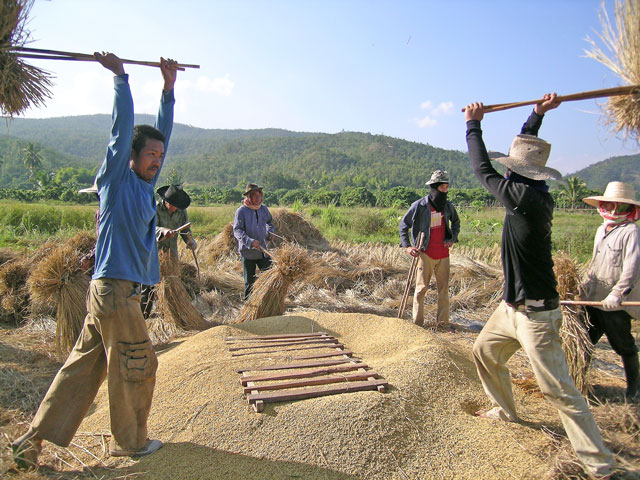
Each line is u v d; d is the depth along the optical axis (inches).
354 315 205.2
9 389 149.8
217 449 108.4
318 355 157.6
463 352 174.2
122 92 102.0
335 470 103.3
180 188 225.6
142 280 104.9
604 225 151.0
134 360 102.0
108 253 100.7
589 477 103.0
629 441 119.0
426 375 140.9
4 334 214.1
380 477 103.2
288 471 102.1
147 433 115.6
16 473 99.5
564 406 106.0
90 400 105.8
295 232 456.1
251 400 122.6
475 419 126.6
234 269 354.6
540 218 106.9
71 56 107.7
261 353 159.6
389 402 124.4
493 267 330.6
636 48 113.7
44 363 177.6
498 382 125.9
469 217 719.7
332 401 122.0
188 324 213.8
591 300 148.4
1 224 605.3
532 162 109.8
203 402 125.8
